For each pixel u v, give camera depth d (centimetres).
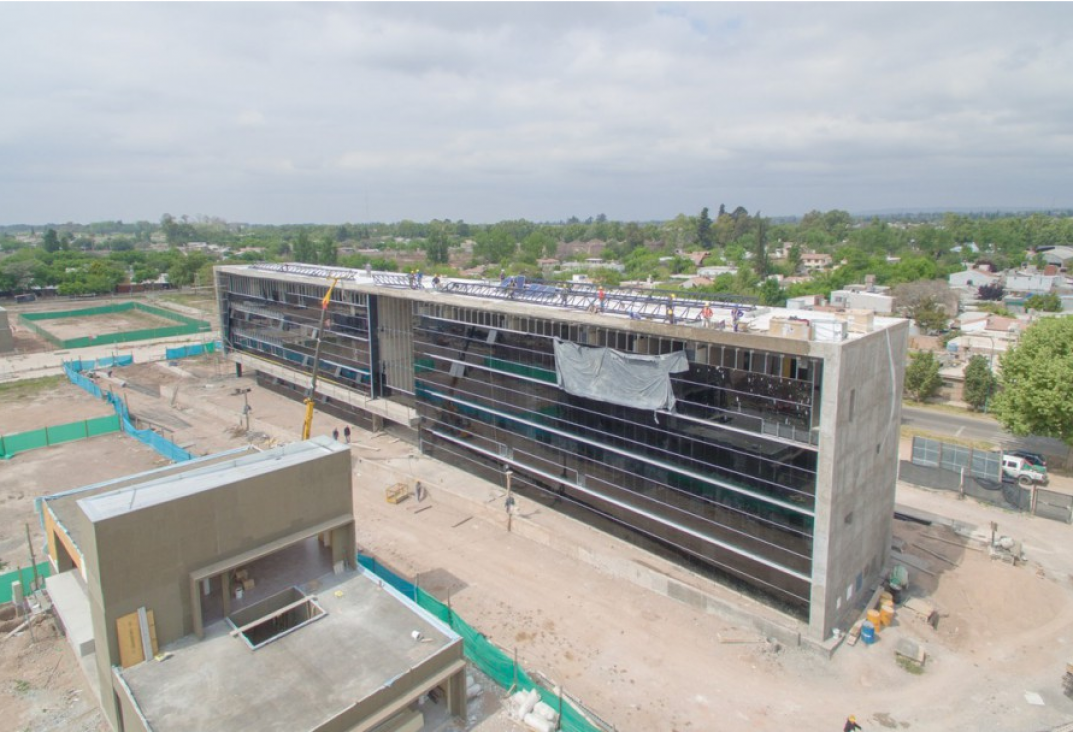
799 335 3828
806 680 3688
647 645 4006
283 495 3738
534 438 5591
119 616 3167
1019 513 5616
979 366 8594
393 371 7250
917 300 13175
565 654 3925
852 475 3962
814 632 3922
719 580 4447
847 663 3806
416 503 5931
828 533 3778
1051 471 6475
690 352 4306
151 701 2970
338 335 7750
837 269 19225
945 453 6262
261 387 9588
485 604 4412
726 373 4141
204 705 2956
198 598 3375
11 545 5169
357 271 8131
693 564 4584
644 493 4800
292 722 2861
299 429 7681
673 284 17900
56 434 7425
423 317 6531
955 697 3553
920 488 6134
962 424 7950
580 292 5425
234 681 3114
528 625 4197
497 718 3428
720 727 3375
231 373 10406
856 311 4241
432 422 6700
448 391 6419
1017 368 6338
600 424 5009
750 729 3362
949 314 13112
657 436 4634
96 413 8619
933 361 8938
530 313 5266
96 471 6625
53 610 4278
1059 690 3597
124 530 3128
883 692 3594
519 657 3888
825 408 3669
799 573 3959
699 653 3928
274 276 8681
